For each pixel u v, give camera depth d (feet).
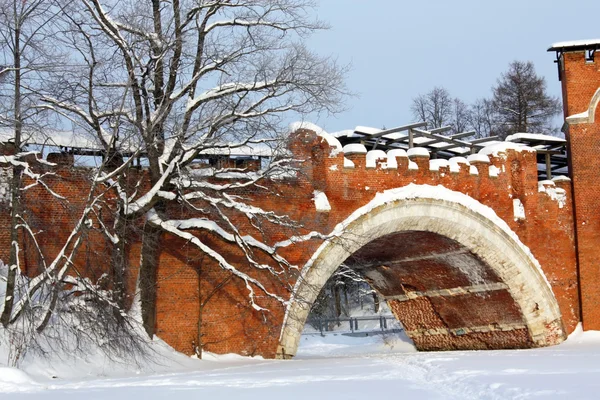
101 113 70.85
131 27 73.77
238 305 85.87
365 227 94.68
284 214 90.43
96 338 68.44
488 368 56.80
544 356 73.72
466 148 121.19
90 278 75.97
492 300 111.86
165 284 83.10
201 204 84.84
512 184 110.01
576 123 113.91
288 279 88.74
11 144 73.87
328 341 164.96
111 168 77.46
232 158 93.50
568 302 110.52
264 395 43.42
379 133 109.60
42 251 75.36
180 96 74.69
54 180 78.54
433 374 54.90
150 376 63.10
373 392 44.24
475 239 103.60
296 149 92.07
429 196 99.76
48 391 49.80
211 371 67.72
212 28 77.92
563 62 115.44
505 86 210.38
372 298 220.02
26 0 68.85
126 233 76.33
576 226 111.86
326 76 81.05
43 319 66.28
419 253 110.93
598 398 35.86
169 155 75.31
